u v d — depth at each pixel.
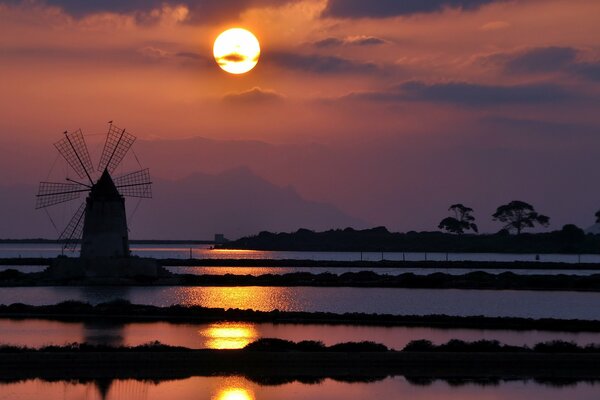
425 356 100.31
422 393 89.75
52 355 97.00
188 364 98.50
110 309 147.00
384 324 135.12
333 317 139.38
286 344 105.06
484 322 135.75
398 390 90.81
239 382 93.25
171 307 148.62
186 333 123.81
